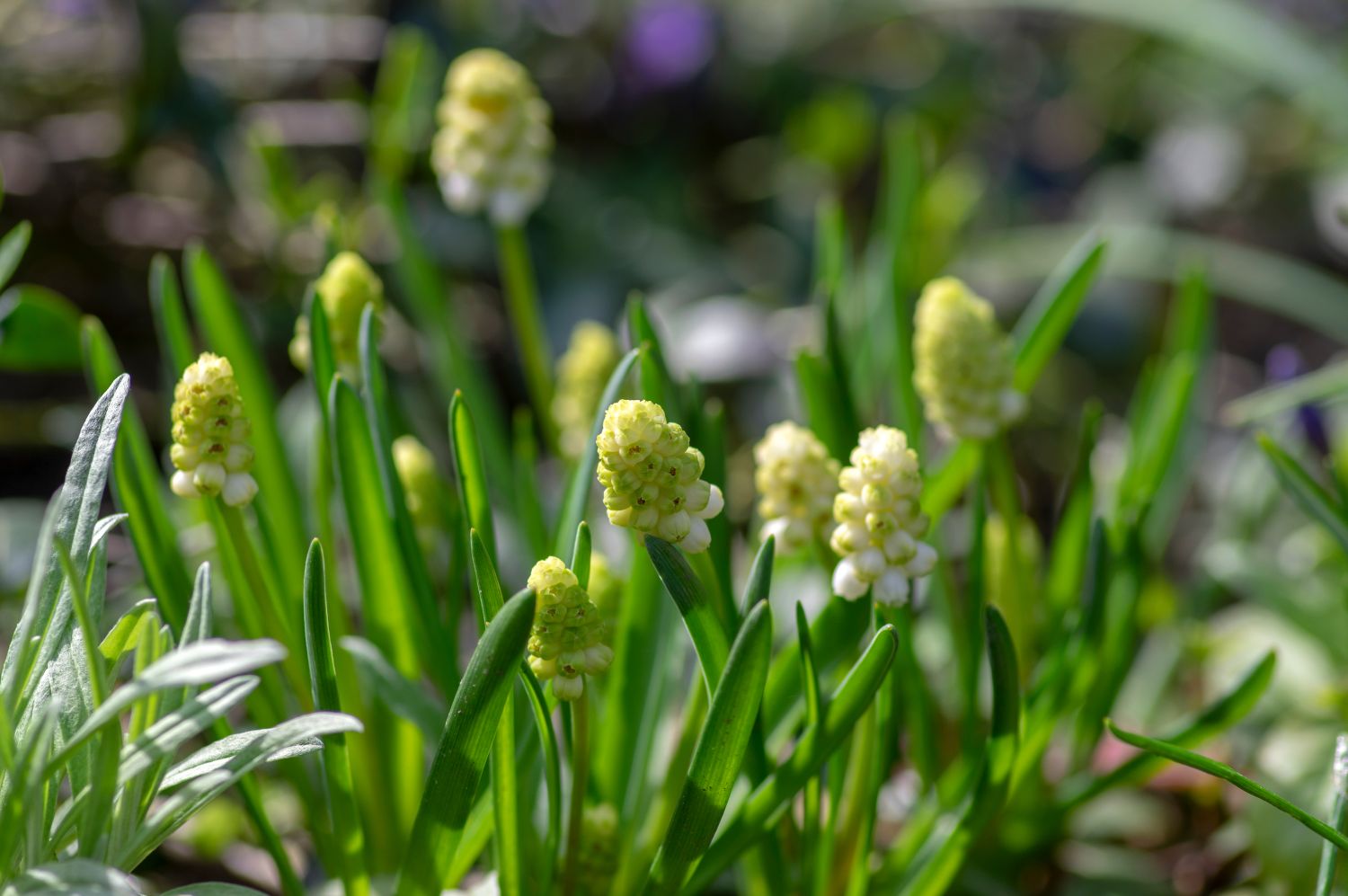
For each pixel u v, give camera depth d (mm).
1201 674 703
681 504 472
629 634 548
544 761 541
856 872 541
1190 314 666
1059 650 567
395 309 1013
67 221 1048
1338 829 504
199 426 492
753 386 1048
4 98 1091
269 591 537
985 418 567
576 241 1180
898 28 1590
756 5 1489
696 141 1350
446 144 648
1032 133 1477
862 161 1303
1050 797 613
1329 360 1160
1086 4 986
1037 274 1148
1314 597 667
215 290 603
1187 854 653
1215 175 1301
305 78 1184
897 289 644
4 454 927
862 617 537
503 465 678
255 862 621
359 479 553
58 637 476
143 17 1016
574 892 519
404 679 541
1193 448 671
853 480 493
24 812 450
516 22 1289
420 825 485
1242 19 909
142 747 459
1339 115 864
